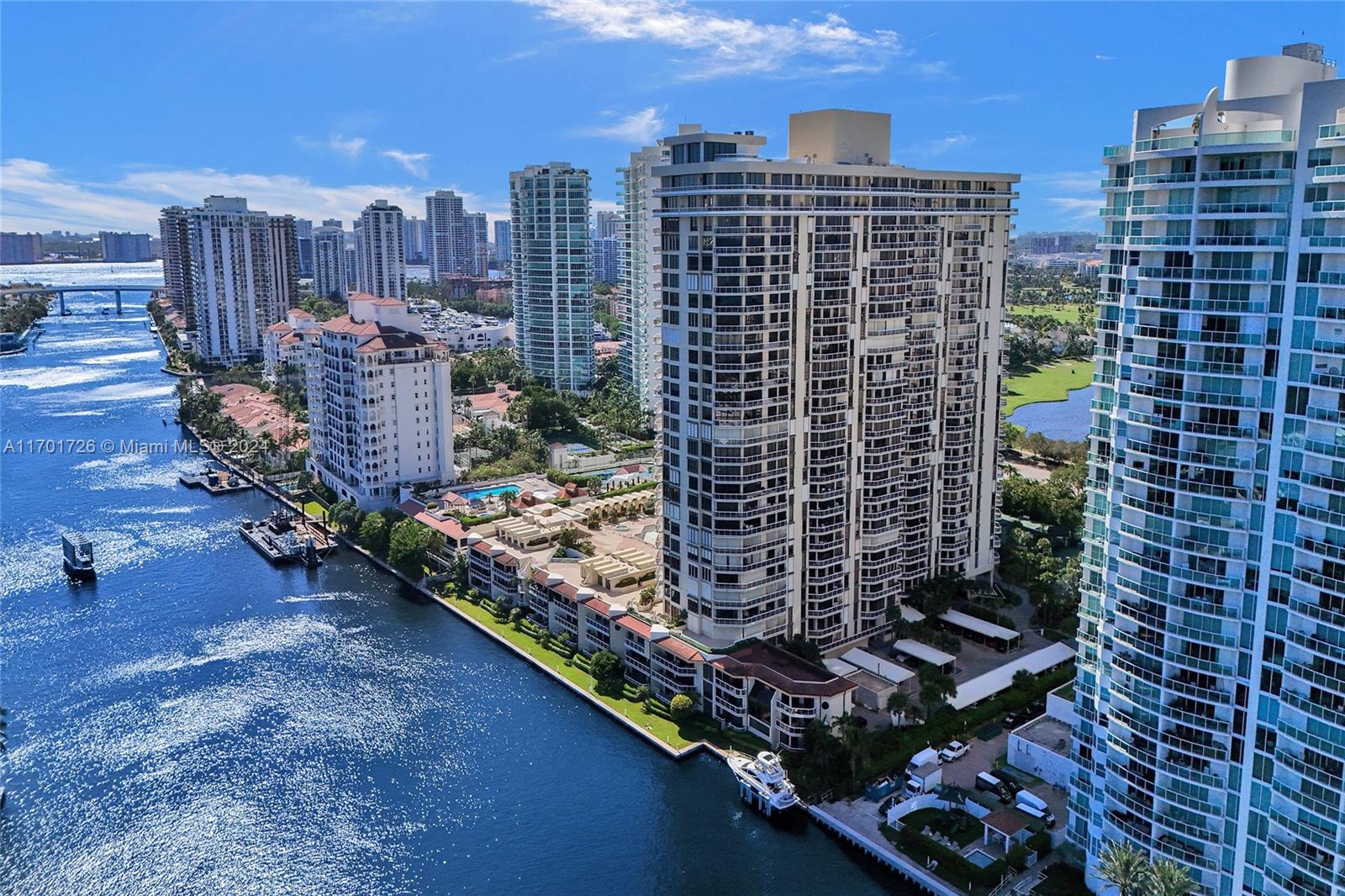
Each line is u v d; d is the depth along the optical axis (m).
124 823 137.50
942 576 195.62
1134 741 106.06
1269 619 94.19
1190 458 97.50
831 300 164.75
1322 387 87.75
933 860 123.69
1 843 133.50
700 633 166.75
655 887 123.38
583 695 170.62
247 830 135.75
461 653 188.75
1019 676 166.00
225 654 188.00
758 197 153.00
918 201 176.50
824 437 168.38
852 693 152.62
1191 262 95.56
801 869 126.12
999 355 198.75
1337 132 85.12
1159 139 97.44
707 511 161.62
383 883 124.94
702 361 157.50
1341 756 88.75
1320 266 87.50
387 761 151.75
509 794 143.00
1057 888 116.94
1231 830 99.81
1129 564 104.38
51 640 194.12
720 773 147.38
